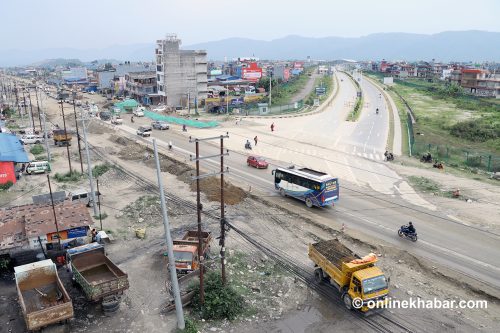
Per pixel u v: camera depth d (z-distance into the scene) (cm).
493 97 15638
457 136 8831
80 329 2397
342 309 2622
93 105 12556
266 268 3128
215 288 2659
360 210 4316
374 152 7075
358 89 19200
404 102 14788
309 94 16812
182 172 5784
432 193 4844
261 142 7888
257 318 2539
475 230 3778
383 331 2406
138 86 14112
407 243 3512
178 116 11262
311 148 7362
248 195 4797
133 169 6097
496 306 2658
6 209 3675
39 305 2572
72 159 6762
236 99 13225
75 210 3550
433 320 2506
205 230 3766
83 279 2577
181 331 2348
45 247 3203
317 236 3684
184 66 13188
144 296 2738
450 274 3003
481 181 5344
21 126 10150
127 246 3481
